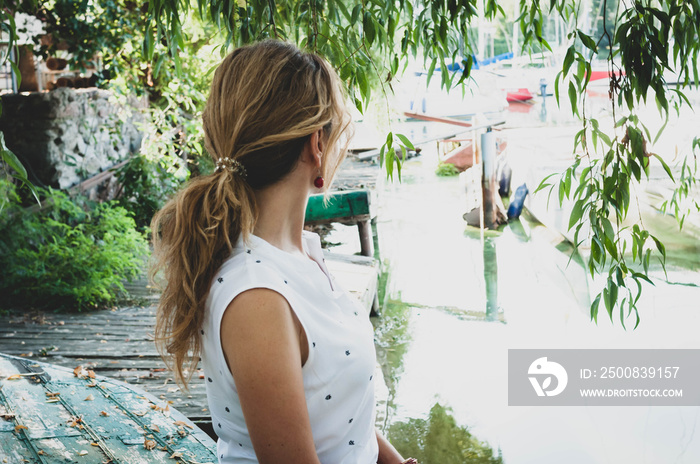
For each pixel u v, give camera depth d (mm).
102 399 2459
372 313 6566
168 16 2318
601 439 4195
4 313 5988
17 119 8211
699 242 7879
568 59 2350
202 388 4312
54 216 7262
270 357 951
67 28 8031
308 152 1083
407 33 2461
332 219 8102
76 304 6246
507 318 6379
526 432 4355
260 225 1072
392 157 2238
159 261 1101
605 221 2408
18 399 2410
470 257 8414
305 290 1038
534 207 9750
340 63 2150
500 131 11984
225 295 979
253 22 2203
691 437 4160
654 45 2209
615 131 2363
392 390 4988
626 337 5832
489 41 17344
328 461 1085
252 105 1040
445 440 4301
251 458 1086
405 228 9961
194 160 11391
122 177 9406
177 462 2004
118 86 8750
